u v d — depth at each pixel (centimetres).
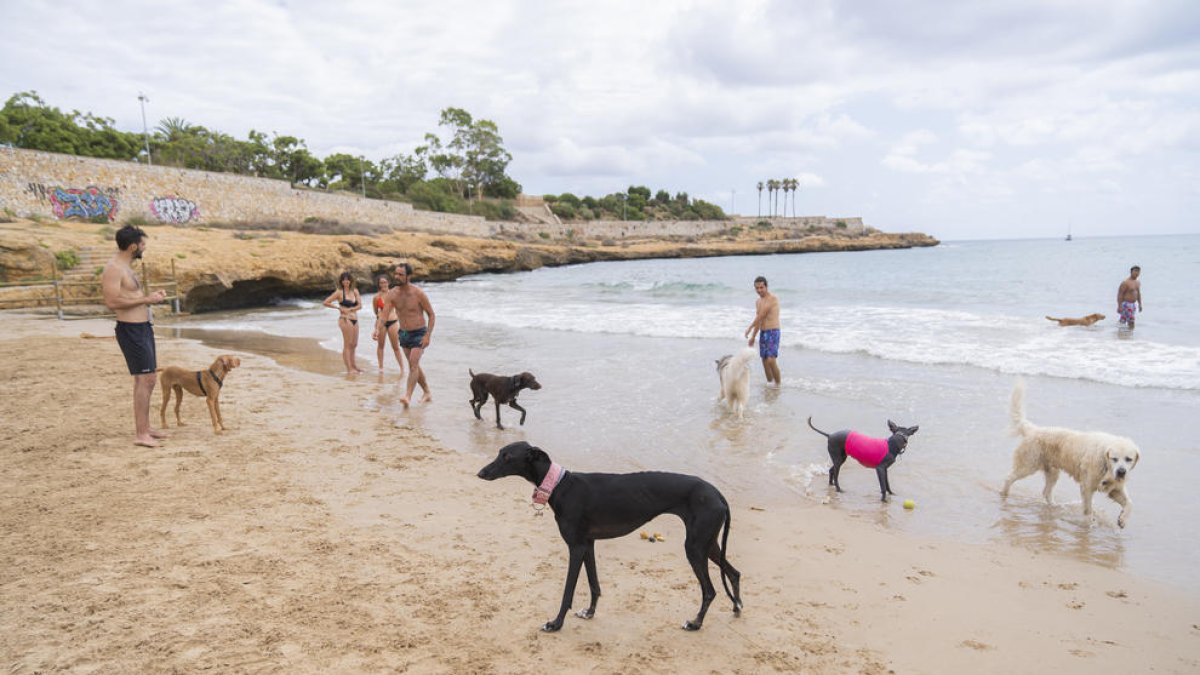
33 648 359
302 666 354
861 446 662
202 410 955
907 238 13562
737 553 537
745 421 931
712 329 1791
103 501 586
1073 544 556
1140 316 1817
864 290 3052
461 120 10800
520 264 6241
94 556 477
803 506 642
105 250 2634
